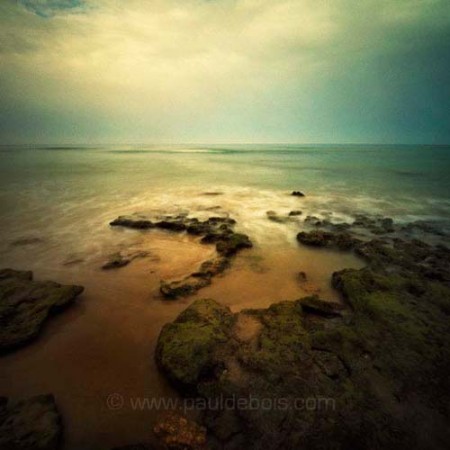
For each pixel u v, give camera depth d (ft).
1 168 118.93
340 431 12.15
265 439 11.97
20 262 30.19
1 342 17.34
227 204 59.41
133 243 35.78
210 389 14.34
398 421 12.60
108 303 22.71
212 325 18.44
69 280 26.35
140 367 16.46
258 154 268.21
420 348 16.57
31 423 12.64
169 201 61.67
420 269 27.81
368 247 33.37
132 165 145.07
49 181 86.33
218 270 28.17
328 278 27.27
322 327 18.94
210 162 171.32
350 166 146.30
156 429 12.84
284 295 24.07
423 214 52.85
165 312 21.62
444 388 14.15
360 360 15.81
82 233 39.58
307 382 14.46
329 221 47.06
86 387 15.15
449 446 11.72
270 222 46.16
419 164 156.04
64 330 19.52
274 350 16.47
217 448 11.89
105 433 12.85
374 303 20.75
